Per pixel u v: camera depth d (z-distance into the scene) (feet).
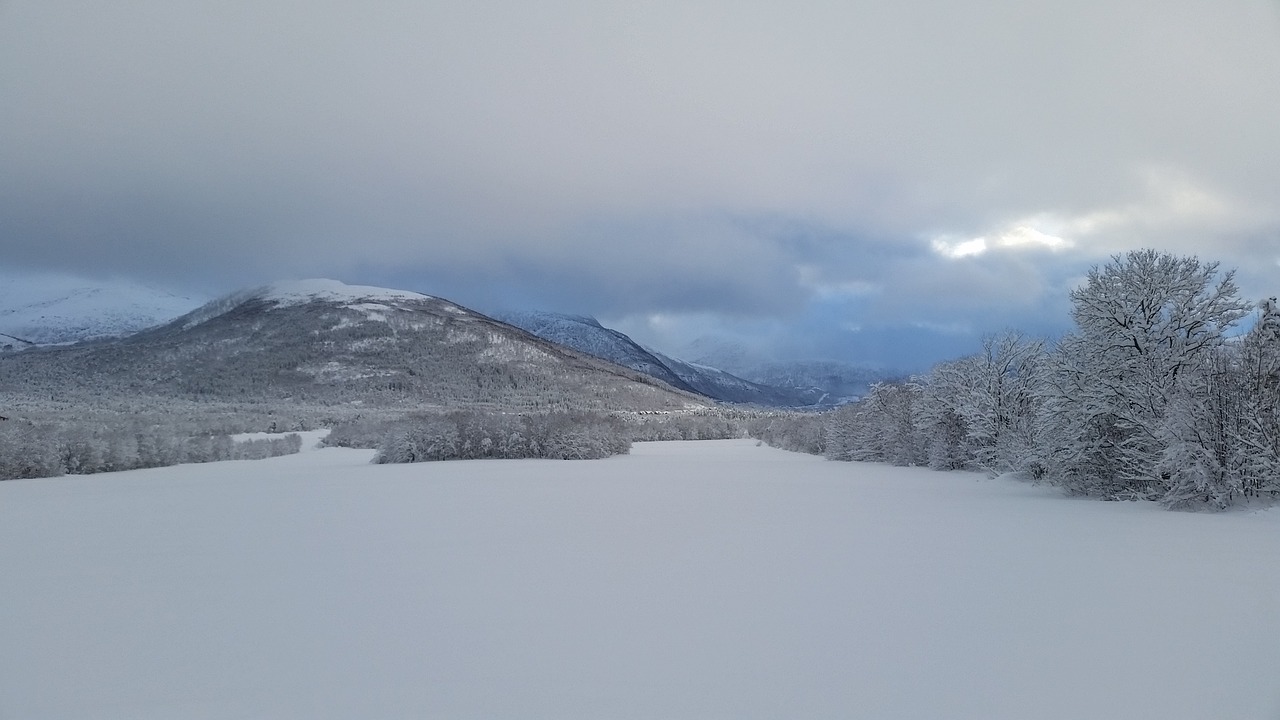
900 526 49.52
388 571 35.76
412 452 156.56
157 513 64.28
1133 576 32.27
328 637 24.71
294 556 40.63
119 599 30.99
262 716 17.99
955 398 118.01
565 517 56.54
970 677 19.98
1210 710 17.58
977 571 33.81
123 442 142.10
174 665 22.11
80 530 53.88
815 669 20.79
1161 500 57.57
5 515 64.59
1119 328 67.36
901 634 24.02
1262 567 33.94
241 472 128.57
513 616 26.96
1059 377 71.77
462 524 53.06
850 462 146.41
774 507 62.69
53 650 23.88
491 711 17.98
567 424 169.78
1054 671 20.36
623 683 19.85
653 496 73.92
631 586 31.71
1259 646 22.30
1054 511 57.00
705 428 321.11
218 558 40.55
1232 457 55.47
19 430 131.64
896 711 17.70
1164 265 67.21
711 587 31.35
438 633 24.93
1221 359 62.54
